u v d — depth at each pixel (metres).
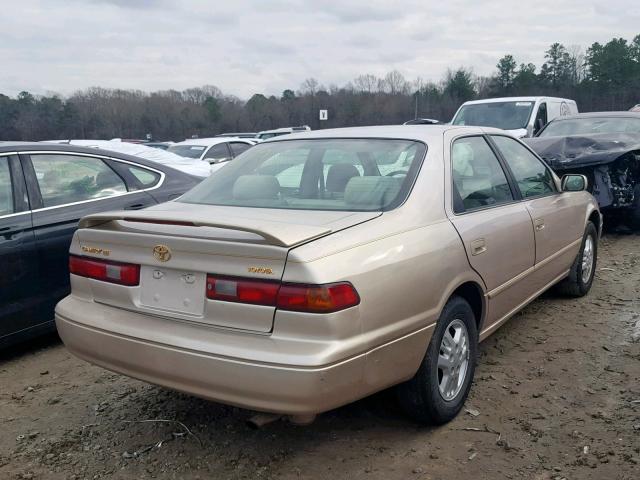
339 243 2.79
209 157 13.58
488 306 3.74
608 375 3.97
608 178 7.88
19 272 4.49
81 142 9.79
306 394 2.57
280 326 2.65
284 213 3.25
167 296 2.96
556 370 4.07
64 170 4.98
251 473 3.02
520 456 3.08
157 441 3.35
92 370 4.38
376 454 3.14
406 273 2.96
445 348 3.34
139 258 3.03
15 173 4.65
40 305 4.62
